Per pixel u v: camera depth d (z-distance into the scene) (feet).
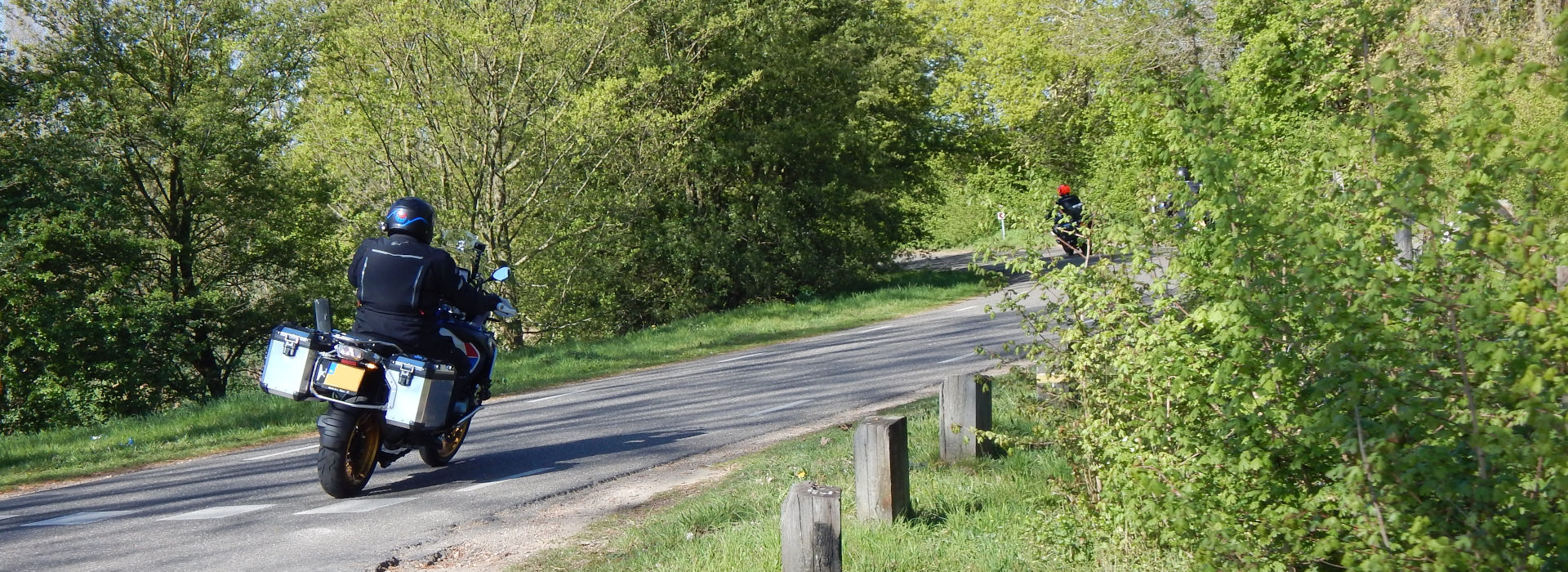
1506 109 11.47
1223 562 14.19
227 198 84.33
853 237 123.44
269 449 36.14
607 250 103.76
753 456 28.63
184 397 83.51
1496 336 11.51
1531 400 10.43
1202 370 14.14
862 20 120.47
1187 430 14.38
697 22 100.83
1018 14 127.44
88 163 73.46
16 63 75.87
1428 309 11.58
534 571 19.08
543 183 86.79
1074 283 16.98
